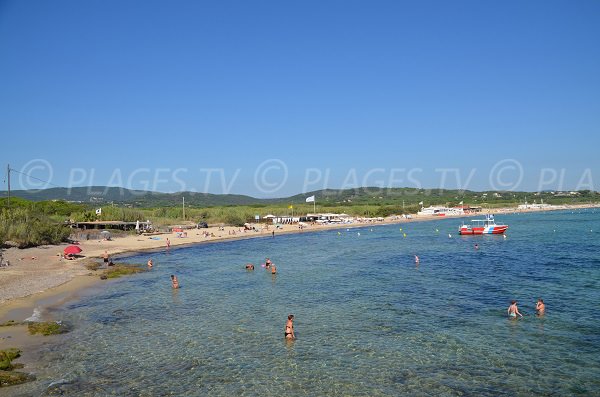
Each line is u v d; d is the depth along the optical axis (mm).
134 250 77938
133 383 20000
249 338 26297
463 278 44688
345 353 23578
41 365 22156
